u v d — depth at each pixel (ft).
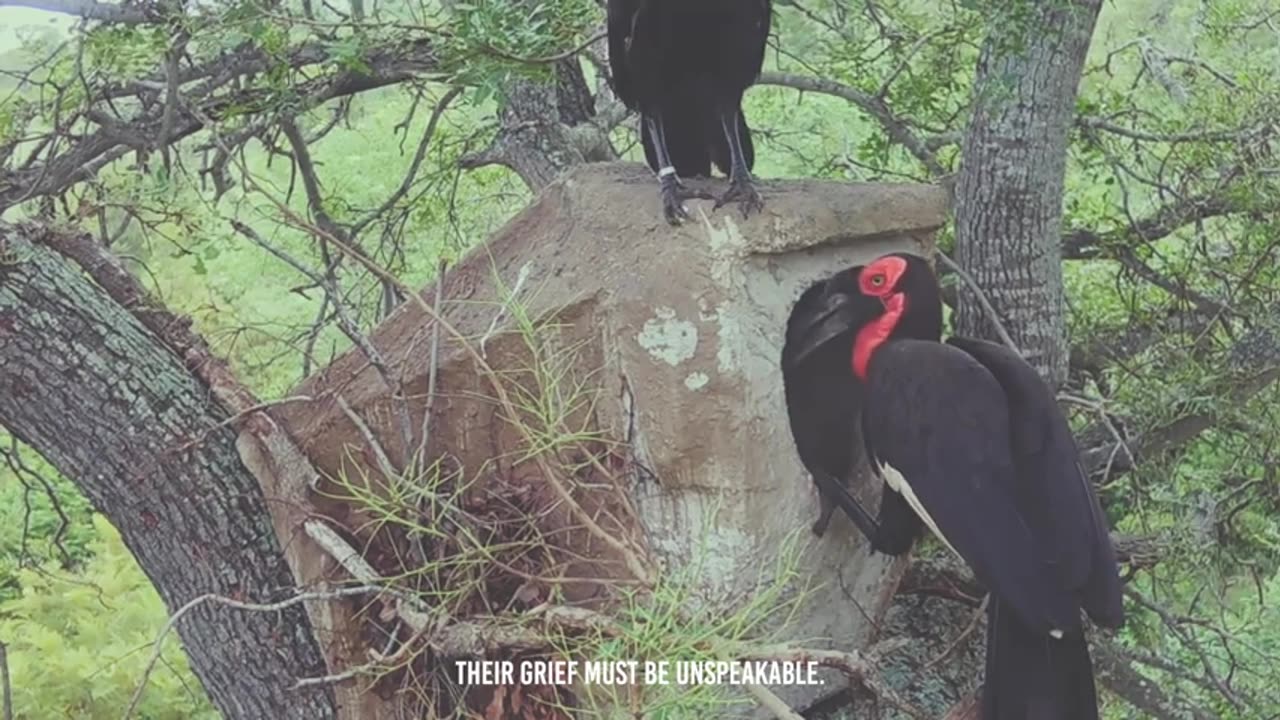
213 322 15.14
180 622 11.32
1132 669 14.71
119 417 11.00
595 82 19.92
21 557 16.38
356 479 10.73
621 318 9.79
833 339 9.86
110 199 13.82
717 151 11.12
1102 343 17.34
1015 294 13.70
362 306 16.42
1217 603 16.05
